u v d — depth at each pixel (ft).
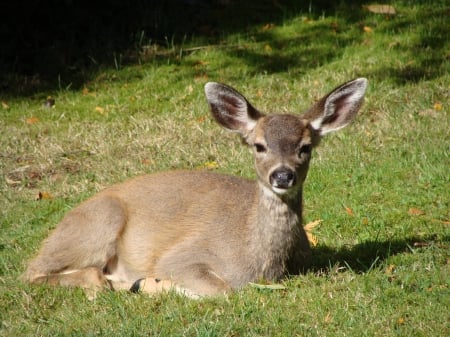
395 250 33.99
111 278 34.06
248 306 28.58
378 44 59.26
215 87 32.07
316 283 30.55
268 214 30.63
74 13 63.77
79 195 43.62
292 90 54.60
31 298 31.19
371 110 51.24
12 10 62.69
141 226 33.42
